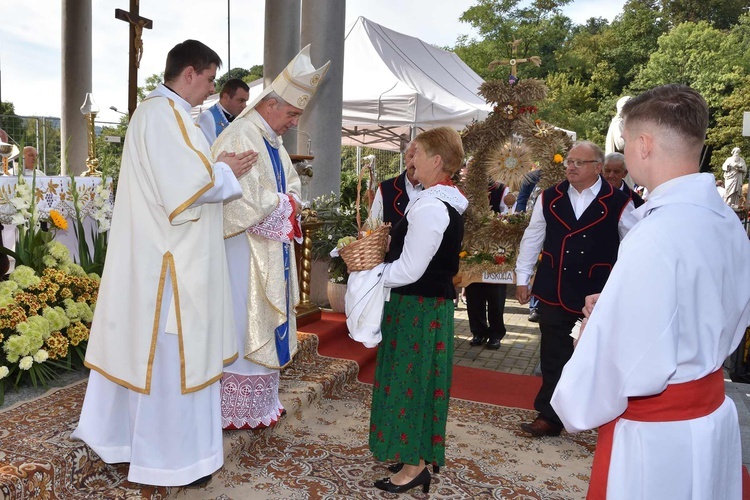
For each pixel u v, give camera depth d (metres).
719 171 32.06
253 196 2.89
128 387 2.42
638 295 1.38
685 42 36.84
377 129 11.43
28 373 3.26
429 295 2.63
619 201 3.48
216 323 2.54
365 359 4.79
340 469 3.12
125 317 2.45
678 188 1.46
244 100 4.33
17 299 3.20
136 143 2.43
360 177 2.77
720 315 1.42
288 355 3.25
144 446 2.45
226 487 2.89
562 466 3.31
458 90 11.38
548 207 3.64
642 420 1.45
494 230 4.79
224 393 3.11
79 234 3.95
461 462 3.30
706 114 1.47
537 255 3.83
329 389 4.17
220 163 2.51
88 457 2.54
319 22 6.01
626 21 43.41
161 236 2.42
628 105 1.56
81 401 3.05
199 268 2.46
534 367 5.33
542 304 3.62
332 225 5.73
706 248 1.41
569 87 37.88
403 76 9.93
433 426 2.71
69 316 3.42
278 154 3.22
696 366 1.42
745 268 1.51
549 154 4.53
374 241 2.59
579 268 3.48
